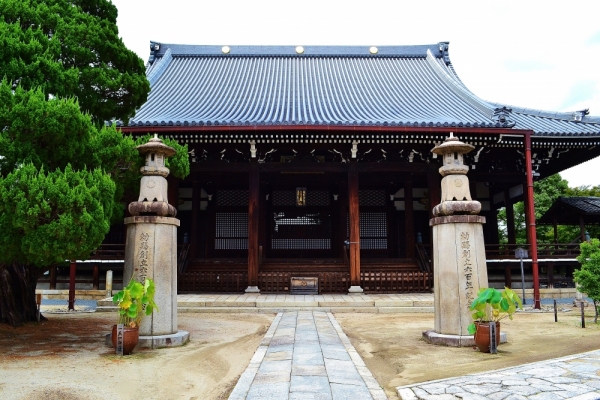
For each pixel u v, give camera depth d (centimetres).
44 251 795
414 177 2506
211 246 2589
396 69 3177
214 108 2398
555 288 2119
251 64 3219
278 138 1995
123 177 1145
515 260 2109
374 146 2141
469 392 591
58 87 1005
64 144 889
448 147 1010
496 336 909
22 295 1223
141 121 1925
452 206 998
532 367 736
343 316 1536
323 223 2681
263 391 591
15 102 842
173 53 3259
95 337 1062
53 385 648
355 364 749
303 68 3177
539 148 2167
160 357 845
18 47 947
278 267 2259
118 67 1256
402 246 2636
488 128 1945
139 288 863
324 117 2155
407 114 2302
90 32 1149
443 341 967
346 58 3338
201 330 1191
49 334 1088
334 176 2550
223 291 2034
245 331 1188
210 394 647
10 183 779
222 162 2127
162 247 980
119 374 721
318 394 579
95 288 2031
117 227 2527
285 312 1557
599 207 2195
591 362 771
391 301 1705
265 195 2598
